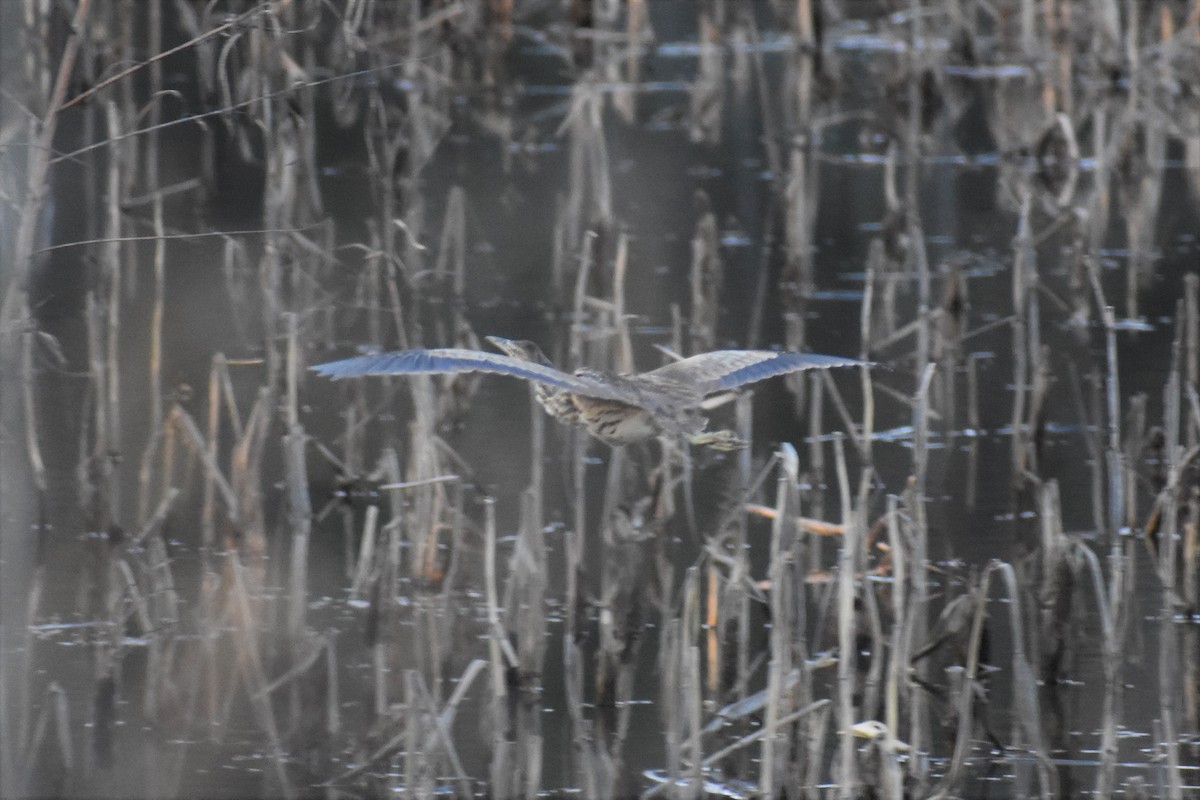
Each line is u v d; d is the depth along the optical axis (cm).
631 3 3102
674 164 2592
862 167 2627
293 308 1862
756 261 2178
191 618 1292
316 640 1259
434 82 2759
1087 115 2747
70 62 1262
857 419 1712
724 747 1106
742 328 1917
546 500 1514
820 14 2958
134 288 2045
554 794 1039
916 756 1037
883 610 1252
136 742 1098
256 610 1312
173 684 1182
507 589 1235
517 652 1221
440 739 1081
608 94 3014
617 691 1160
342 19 1473
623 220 2323
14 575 1351
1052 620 1189
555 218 2325
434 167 2566
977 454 1628
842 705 1030
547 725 1133
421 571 1359
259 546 1424
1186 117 2786
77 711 1138
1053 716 1145
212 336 1884
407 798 1023
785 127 2788
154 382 1548
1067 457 1612
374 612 1266
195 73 2856
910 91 2853
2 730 1107
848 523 1052
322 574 1384
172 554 1416
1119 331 1939
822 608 1240
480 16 3058
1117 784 1043
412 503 1448
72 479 1541
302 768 1066
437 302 2016
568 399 937
